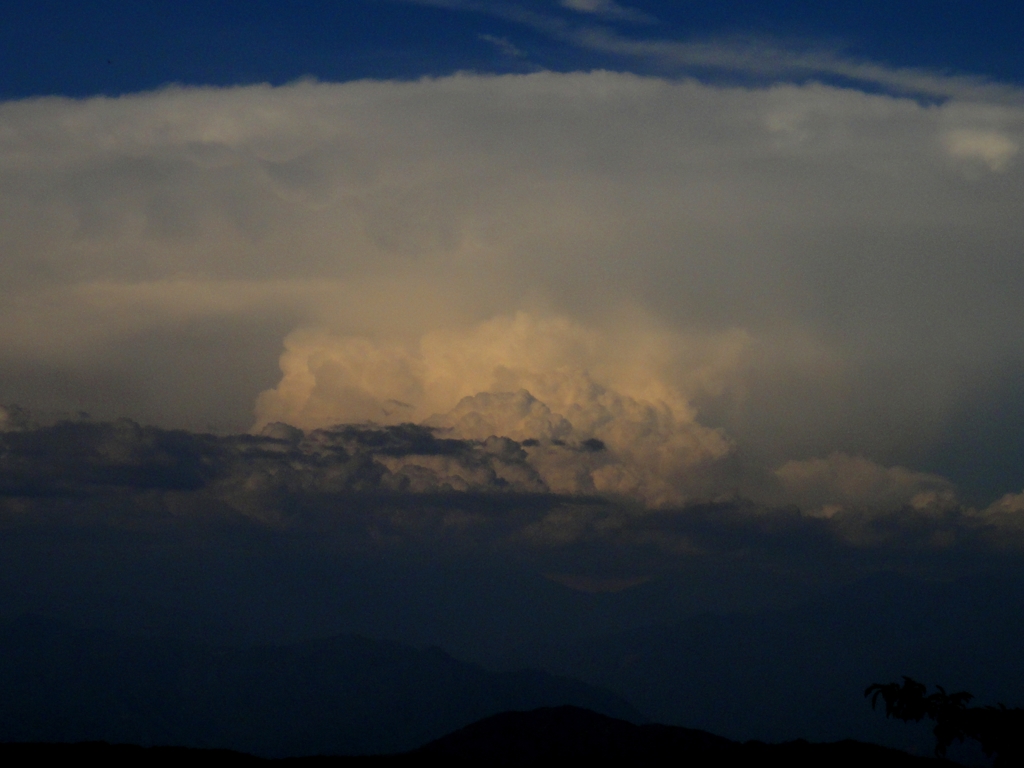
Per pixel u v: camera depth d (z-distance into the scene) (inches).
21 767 2448.3
